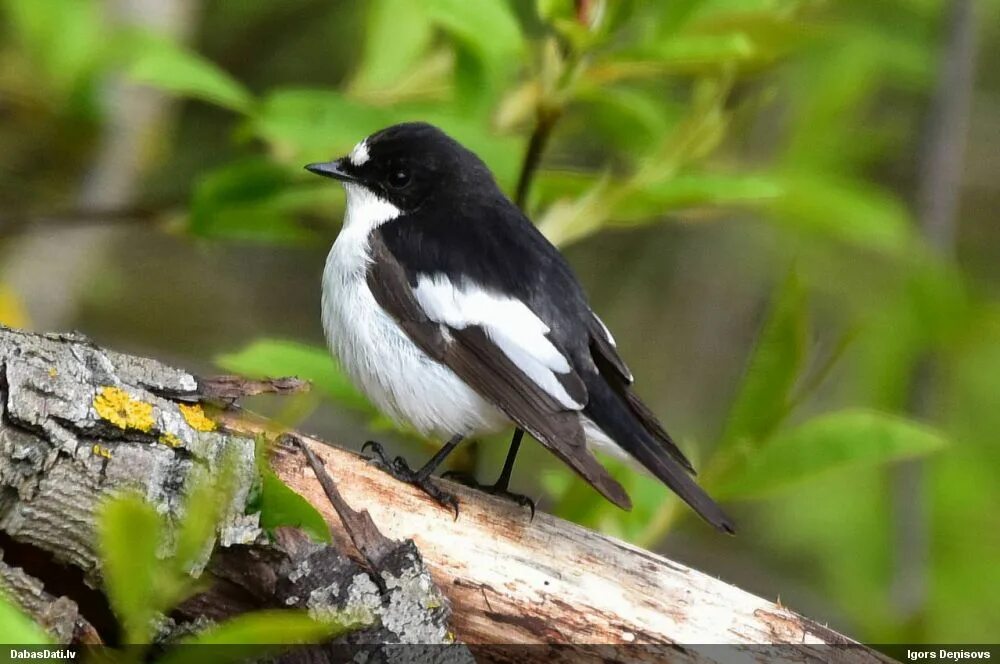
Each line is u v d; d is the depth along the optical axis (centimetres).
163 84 803
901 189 1236
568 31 736
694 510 720
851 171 1065
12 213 1033
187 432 581
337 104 848
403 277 830
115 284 1327
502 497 691
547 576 664
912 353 1109
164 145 1163
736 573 1255
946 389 1239
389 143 863
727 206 913
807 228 952
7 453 546
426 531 673
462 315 817
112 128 1079
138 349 1225
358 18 1384
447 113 866
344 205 962
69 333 595
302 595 584
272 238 899
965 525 1229
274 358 791
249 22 1388
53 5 913
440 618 599
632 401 830
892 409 1116
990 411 1243
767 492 726
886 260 1182
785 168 971
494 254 831
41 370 560
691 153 834
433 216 852
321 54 1404
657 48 742
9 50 975
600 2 742
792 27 818
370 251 843
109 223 1008
